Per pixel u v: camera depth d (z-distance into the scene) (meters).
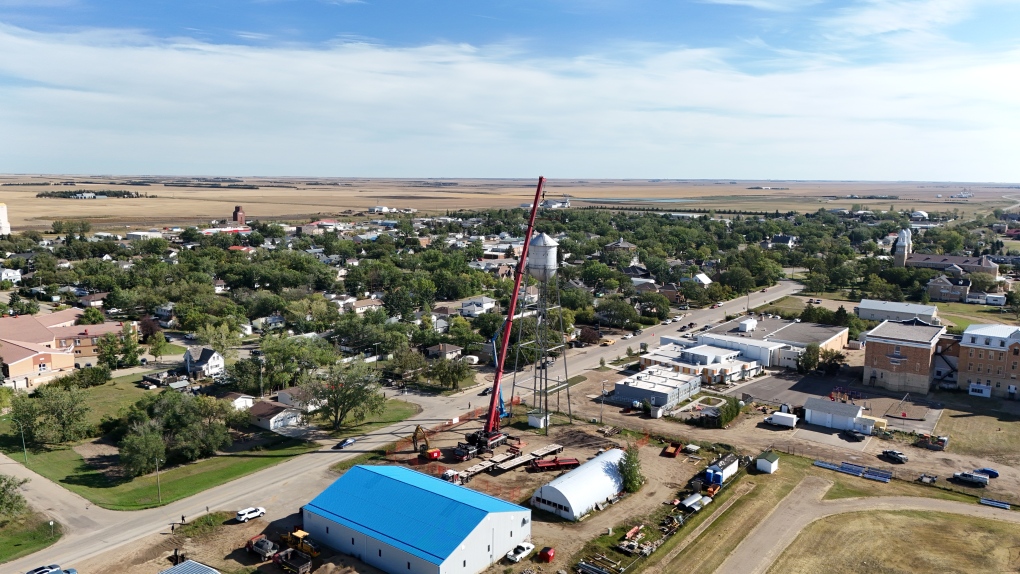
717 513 83.12
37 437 102.44
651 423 116.19
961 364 133.25
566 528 79.44
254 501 85.62
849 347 170.25
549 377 143.25
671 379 132.75
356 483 79.88
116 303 196.62
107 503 84.69
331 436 109.00
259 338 174.50
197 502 85.25
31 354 137.38
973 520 82.00
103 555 72.62
